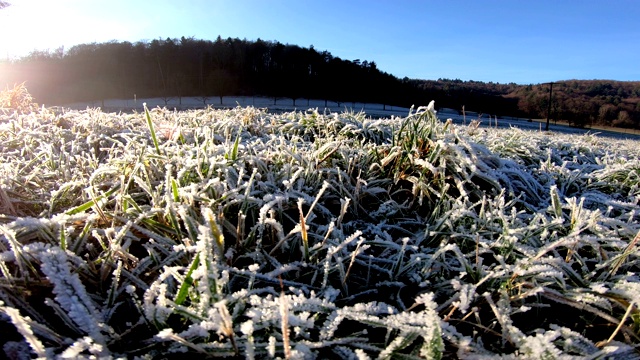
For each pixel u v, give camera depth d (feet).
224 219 5.24
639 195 8.89
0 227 3.97
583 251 6.24
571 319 4.70
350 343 3.59
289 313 3.51
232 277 4.56
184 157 7.43
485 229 6.11
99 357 3.04
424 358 3.52
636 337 4.06
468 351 3.59
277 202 5.68
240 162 7.13
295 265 4.67
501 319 3.89
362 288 4.97
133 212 5.36
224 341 3.51
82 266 4.26
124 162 7.13
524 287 4.68
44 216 5.90
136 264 4.72
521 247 5.18
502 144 11.70
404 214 7.20
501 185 8.63
